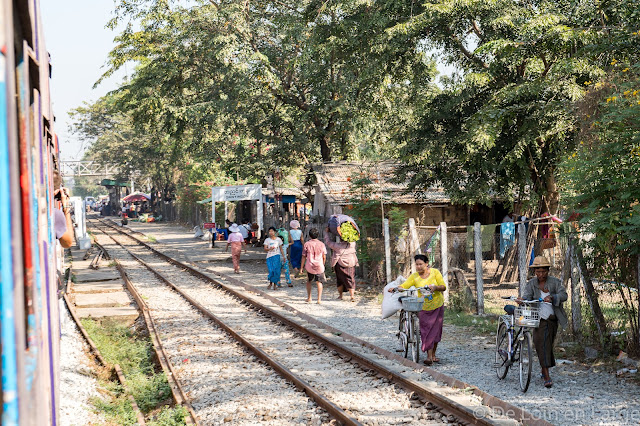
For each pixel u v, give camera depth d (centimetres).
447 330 1288
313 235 1706
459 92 1966
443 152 2005
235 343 1224
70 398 841
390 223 1953
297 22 2639
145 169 7956
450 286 1689
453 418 723
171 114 3114
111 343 1350
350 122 2894
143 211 9356
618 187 923
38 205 282
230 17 2658
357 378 934
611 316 1028
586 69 1450
